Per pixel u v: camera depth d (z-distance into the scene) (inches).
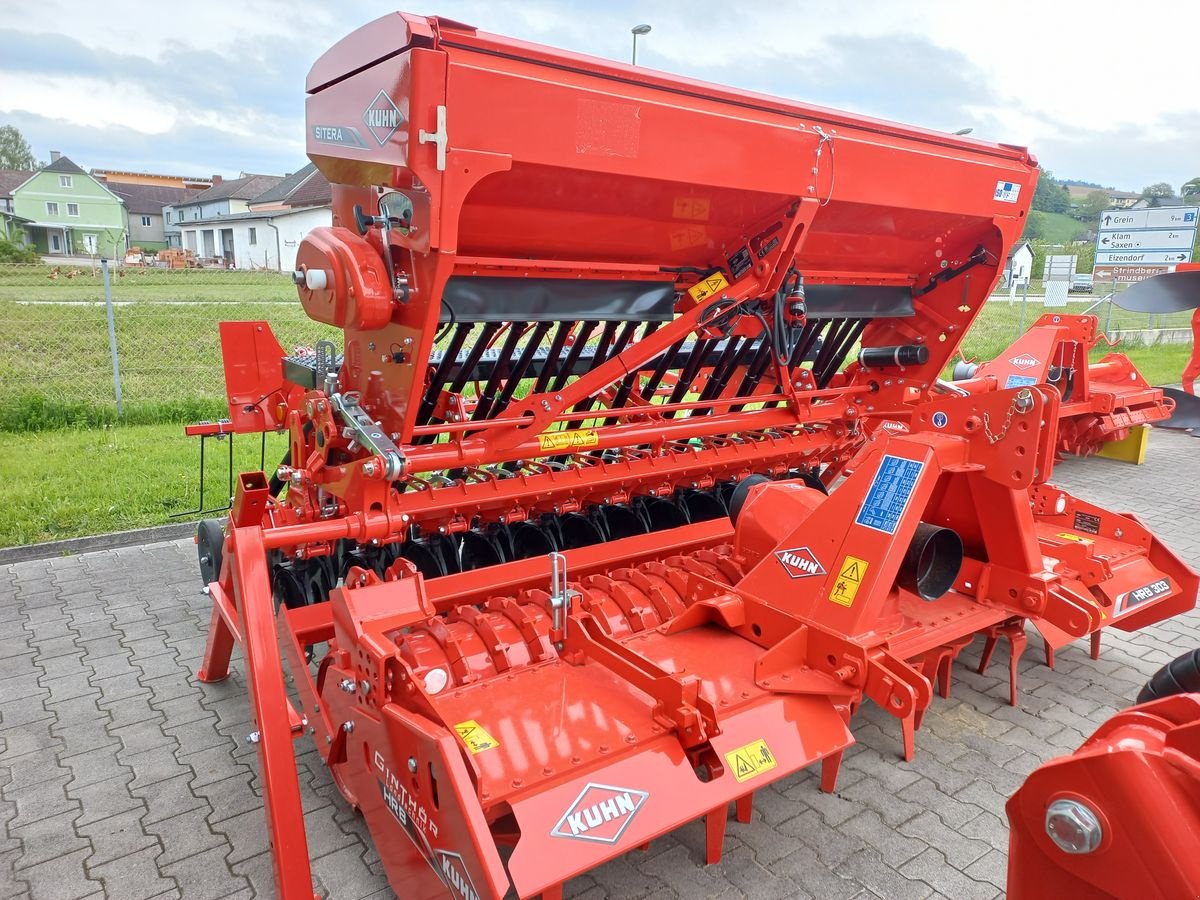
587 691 92.0
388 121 93.2
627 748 82.1
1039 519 164.1
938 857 101.4
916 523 99.7
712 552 128.9
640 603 113.3
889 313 168.7
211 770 119.6
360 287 100.6
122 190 2512.3
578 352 147.8
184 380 396.2
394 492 117.3
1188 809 49.6
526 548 150.0
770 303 141.5
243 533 103.7
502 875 68.2
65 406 318.7
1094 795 52.8
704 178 111.3
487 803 73.4
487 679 94.8
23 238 1836.9
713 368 183.6
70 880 97.7
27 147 2908.5
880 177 132.0
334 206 120.0
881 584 97.2
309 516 123.6
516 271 114.3
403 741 82.5
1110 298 658.2
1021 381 277.1
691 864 99.6
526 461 160.7
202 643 160.1
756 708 91.9
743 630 108.6
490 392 143.8
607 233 116.3
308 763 121.6
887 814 109.5
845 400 181.8
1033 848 58.8
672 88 107.3
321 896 94.7
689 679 83.6
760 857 100.9
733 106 113.9
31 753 123.3
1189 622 174.1
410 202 96.5
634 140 103.8
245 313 535.5
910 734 119.8
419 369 105.3
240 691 142.3
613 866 98.9
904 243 155.3
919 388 174.4
